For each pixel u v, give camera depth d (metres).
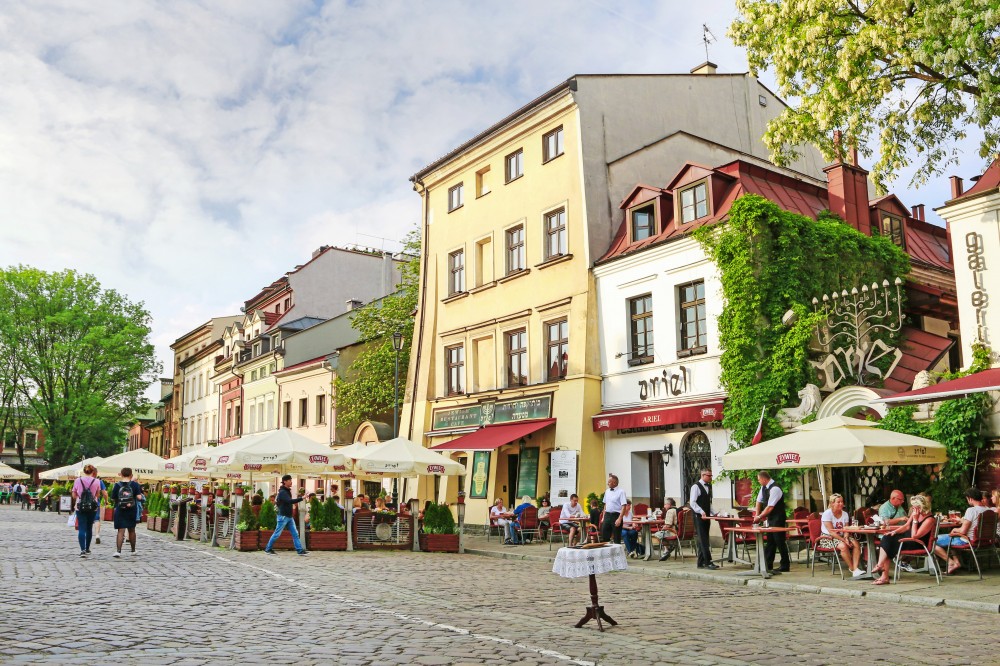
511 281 29.91
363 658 7.42
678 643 8.45
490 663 7.26
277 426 48.78
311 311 53.53
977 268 17.84
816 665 7.43
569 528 22.25
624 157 28.05
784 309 21.14
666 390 23.80
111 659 7.13
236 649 7.75
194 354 66.62
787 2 15.22
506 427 28.33
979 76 13.01
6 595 11.16
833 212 24.16
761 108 33.28
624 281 25.62
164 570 15.32
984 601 11.22
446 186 34.16
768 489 15.44
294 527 20.58
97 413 59.97
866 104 14.91
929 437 17.00
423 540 22.50
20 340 59.62
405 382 37.06
